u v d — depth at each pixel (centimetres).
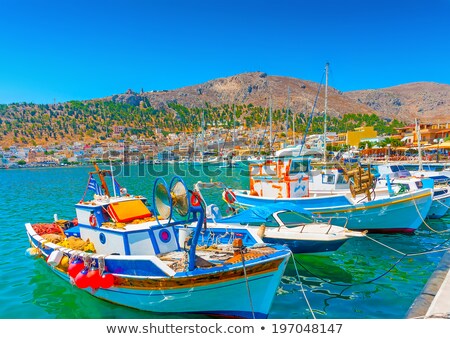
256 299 941
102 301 1079
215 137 19350
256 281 923
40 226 1488
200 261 971
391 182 2395
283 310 1043
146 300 958
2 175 9100
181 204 968
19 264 1430
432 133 8425
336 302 1092
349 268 1384
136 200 1185
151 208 1248
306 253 1430
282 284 1234
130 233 1030
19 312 1027
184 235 1189
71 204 3209
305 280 1270
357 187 1791
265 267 925
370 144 9025
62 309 1042
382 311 1029
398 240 1762
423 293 991
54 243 1270
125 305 1017
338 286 1214
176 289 901
